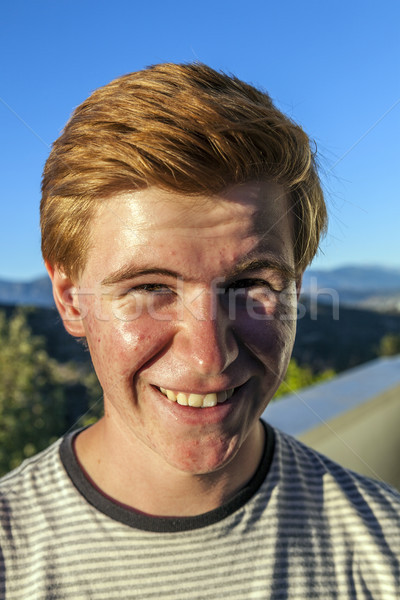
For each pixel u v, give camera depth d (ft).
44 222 3.18
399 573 3.08
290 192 2.95
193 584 2.83
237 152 2.49
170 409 2.72
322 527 3.19
